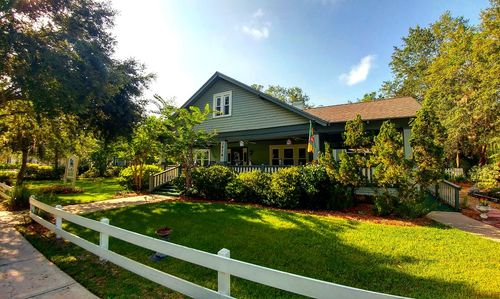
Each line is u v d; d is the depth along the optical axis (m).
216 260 2.58
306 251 4.75
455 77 16.28
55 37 7.13
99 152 24.08
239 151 18.75
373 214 7.92
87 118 10.93
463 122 14.70
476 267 4.06
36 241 5.53
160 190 13.54
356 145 8.66
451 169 19.06
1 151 14.02
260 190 9.70
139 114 12.21
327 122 11.28
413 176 7.36
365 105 15.06
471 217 7.73
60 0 7.28
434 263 4.22
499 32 12.69
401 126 11.67
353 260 4.34
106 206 9.52
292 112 12.60
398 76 30.92
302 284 1.99
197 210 8.52
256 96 13.86
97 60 7.67
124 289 3.41
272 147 17.36
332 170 8.66
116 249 4.95
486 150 17.47
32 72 6.41
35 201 6.99
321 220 7.07
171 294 3.29
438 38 26.72
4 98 8.35
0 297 3.16
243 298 3.22
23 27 6.87
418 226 6.60
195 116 11.74
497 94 12.24
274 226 6.46
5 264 4.24
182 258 2.92
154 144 12.85
